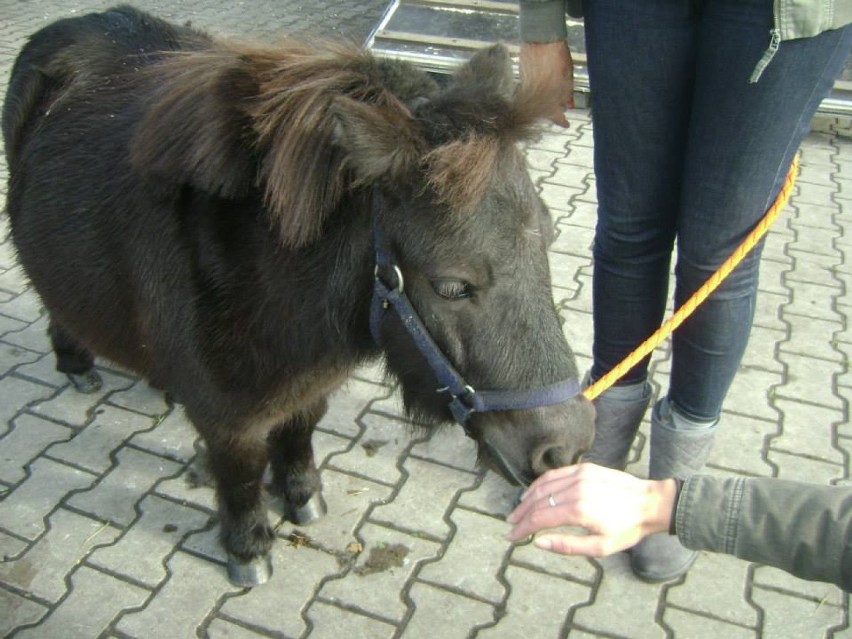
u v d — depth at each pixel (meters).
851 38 1.92
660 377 3.48
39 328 3.64
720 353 2.32
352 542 2.72
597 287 2.52
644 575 2.58
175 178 1.92
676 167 2.24
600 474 1.41
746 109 1.94
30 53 2.73
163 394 3.31
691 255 2.21
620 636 2.44
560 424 1.69
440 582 2.59
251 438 2.34
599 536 1.37
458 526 2.79
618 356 2.58
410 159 1.58
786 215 4.69
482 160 1.55
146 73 2.36
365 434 3.16
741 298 2.23
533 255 1.64
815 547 1.30
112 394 3.31
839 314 3.89
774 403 3.35
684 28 2.01
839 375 3.51
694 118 2.07
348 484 2.94
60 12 7.32
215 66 1.88
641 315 2.49
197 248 2.02
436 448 3.10
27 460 2.98
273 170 1.68
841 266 4.25
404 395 2.04
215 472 2.42
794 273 4.18
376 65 1.79
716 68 1.95
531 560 2.67
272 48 1.90
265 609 2.49
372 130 1.54
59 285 2.46
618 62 2.09
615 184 2.28
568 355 1.71
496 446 1.78
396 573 2.61
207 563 2.63
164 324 2.15
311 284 1.93
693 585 2.60
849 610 2.53
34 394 3.28
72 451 3.03
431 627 2.45
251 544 2.53
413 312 1.73
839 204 4.82
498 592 2.56
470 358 1.70
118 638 2.38
